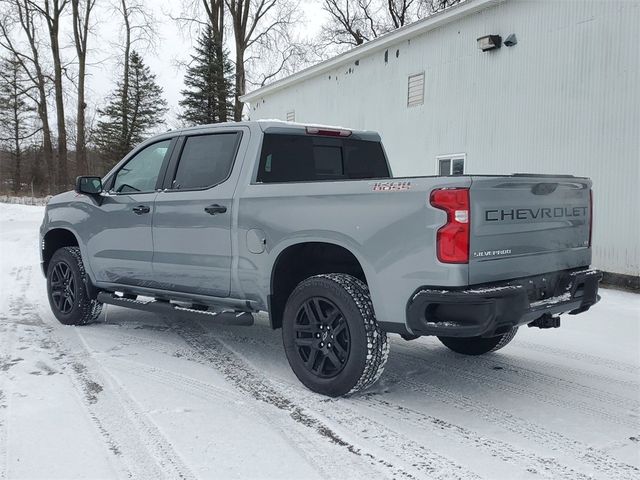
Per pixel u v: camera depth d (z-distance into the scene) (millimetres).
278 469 2801
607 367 4559
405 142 13172
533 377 4301
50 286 5855
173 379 4105
